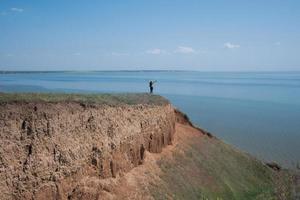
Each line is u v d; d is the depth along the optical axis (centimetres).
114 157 3070
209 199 3750
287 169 4919
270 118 9562
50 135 2491
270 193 4241
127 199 2939
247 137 7212
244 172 4678
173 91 17425
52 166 2433
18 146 2281
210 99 14062
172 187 3506
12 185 2167
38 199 2284
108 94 4012
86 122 2886
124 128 3325
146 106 3919
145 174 3397
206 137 5059
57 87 14950
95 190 2712
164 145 4125
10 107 2408
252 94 16788
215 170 4341
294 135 7425
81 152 2727
